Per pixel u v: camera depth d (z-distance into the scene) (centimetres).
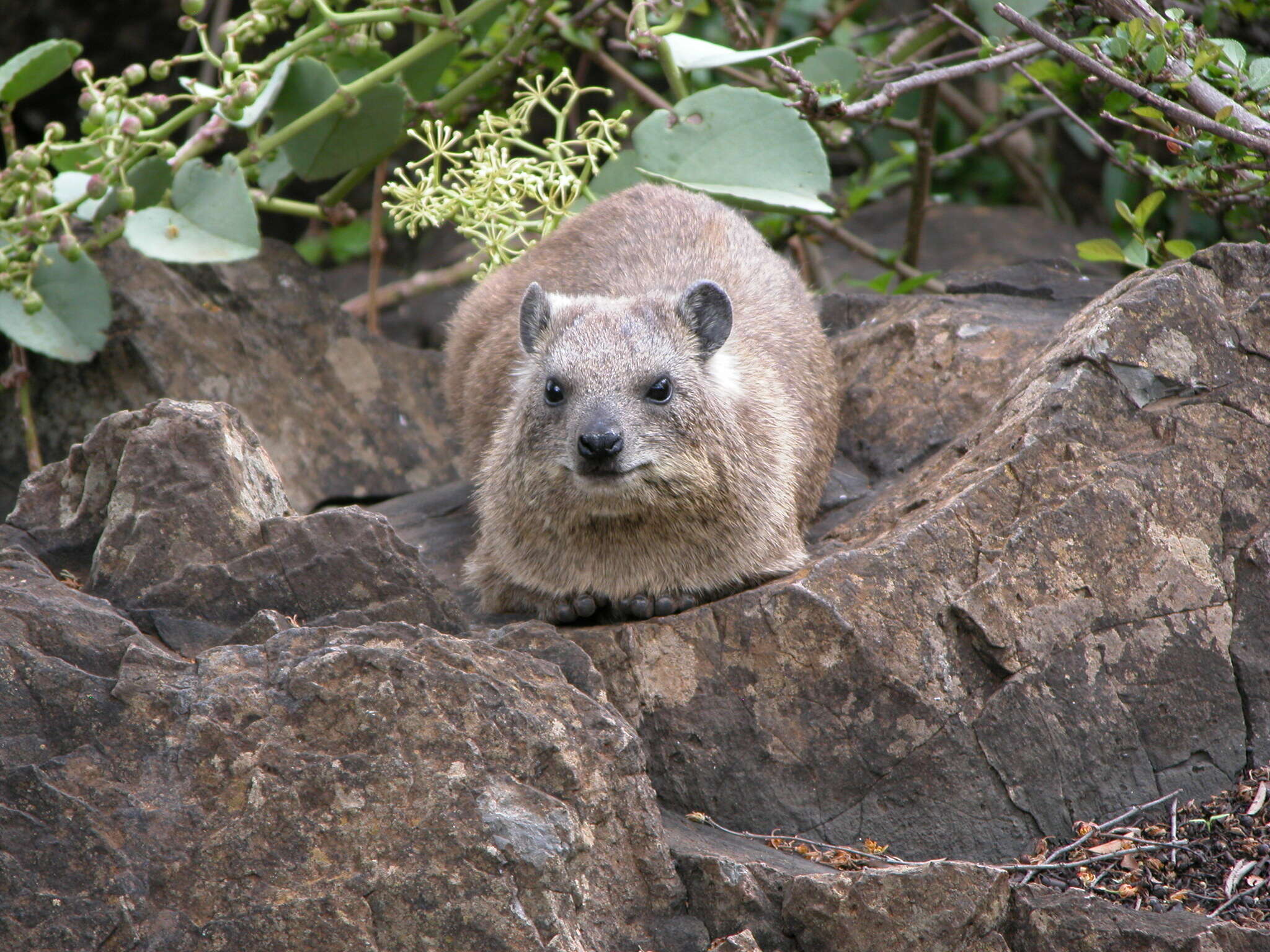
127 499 856
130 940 674
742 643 888
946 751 868
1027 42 1227
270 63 1345
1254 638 899
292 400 1414
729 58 1370
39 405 1396
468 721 733
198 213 1307
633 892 748
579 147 1841
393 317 2030
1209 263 976
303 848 699
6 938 670
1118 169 1546
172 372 1367
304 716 724
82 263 1324
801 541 1043
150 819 695
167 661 747
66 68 1308
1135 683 884
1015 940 737
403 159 2036
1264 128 1048
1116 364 938
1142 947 719
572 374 950
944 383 1201
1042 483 910
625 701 893
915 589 884
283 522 868
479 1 1413
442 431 1470
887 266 1706
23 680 722
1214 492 916
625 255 1248
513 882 698
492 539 1034
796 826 874
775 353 1138
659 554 981
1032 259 1473
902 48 1670
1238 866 809
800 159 1309
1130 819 869
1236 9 1398
